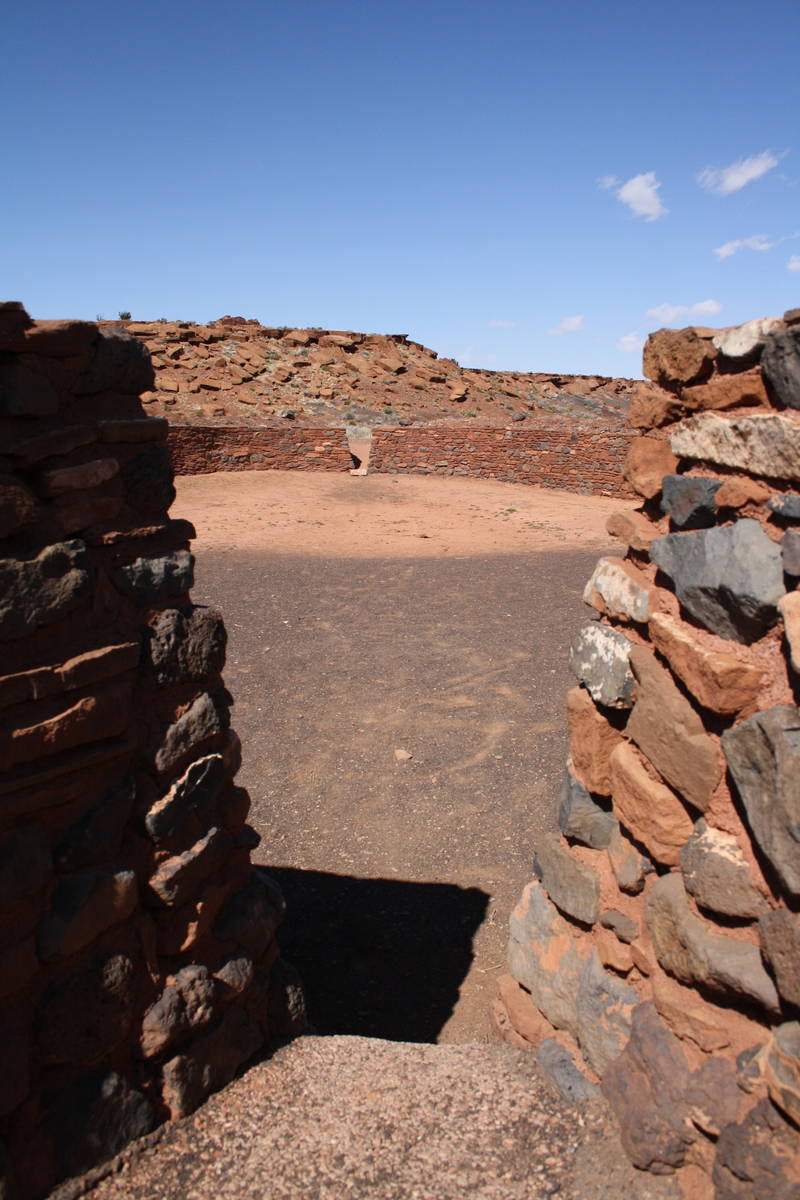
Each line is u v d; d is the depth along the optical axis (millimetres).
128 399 3328
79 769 2963
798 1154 2477
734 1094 2730
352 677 10172
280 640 11609
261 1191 2955
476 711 9102
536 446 28188
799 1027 2520
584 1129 3180
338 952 5496
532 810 7070
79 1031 2949
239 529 20375
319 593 14312
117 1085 3057
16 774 2736
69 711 2871
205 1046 3416
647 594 3359
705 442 3154
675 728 3062
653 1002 3131
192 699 3439
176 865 3281
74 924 2879
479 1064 3672
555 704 9250
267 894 3916
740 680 2766
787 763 2490
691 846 2957
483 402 39062
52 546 2855
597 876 3568
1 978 2697
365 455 31703
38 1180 2801
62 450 2928
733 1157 2609
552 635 11727
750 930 2771
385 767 7867
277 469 28453
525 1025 3943
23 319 2791
